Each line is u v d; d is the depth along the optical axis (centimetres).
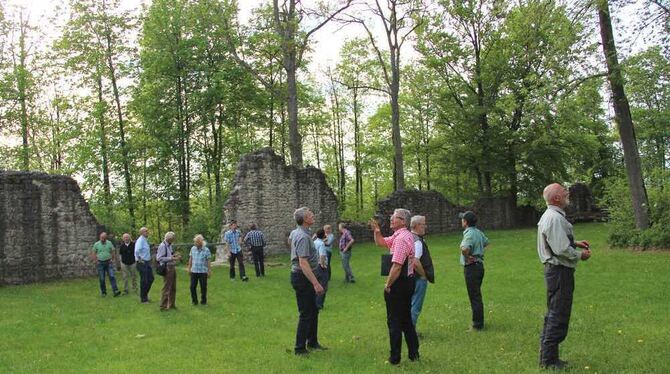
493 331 910
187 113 3334
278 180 2483
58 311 1287
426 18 3278
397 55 3198
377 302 1283
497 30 3428
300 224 824
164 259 1284
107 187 3344
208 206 3534
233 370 752
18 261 1792
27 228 1820
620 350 746
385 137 4678
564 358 719
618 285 1262
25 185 1827
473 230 939
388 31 3178
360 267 1947
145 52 3241
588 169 4394
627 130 1925
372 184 5569
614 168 4309
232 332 1024
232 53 3034
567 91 1934
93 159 3262
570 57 1888
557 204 680
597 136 4059
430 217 3225
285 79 3769
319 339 926
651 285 1235
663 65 1755
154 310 1285
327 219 2667
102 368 794
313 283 796
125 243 1546
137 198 3375
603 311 1012
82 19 3131
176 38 3312
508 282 1415
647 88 1872
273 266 2078
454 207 3388
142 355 872
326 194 2673
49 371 790
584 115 2222
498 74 3488
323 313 1175
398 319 731
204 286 1343
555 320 673
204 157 3638
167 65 3247
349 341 897
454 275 1593
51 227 1867
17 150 3152
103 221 2867
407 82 3991
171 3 3291
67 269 1891
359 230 2803
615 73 1798
